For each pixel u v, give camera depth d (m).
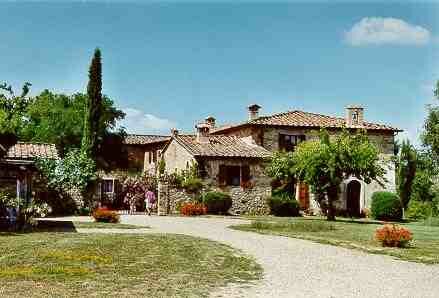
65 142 51.00
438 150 46.47
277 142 40.69
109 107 55.31
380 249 18.75
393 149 42.44
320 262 15.66
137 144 57.09
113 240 17.92
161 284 11.99
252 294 11.35
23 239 18.06
